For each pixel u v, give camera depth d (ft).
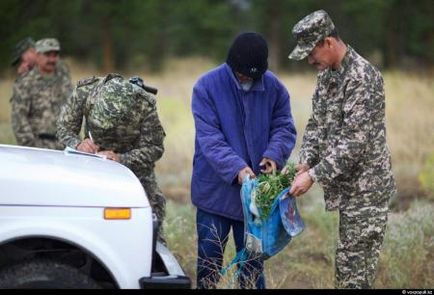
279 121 23.09
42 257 17.52
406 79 79.87
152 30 126.41
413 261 27.22
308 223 34.27
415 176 42.86
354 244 21.03
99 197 17.08
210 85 22.36
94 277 18.29
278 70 124.77
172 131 52.01
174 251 28.76
